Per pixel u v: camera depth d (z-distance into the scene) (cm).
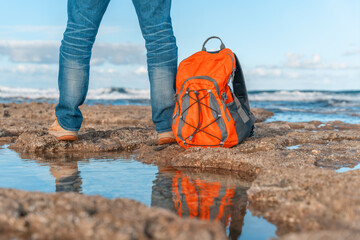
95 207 156
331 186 202
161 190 242
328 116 1049
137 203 173
